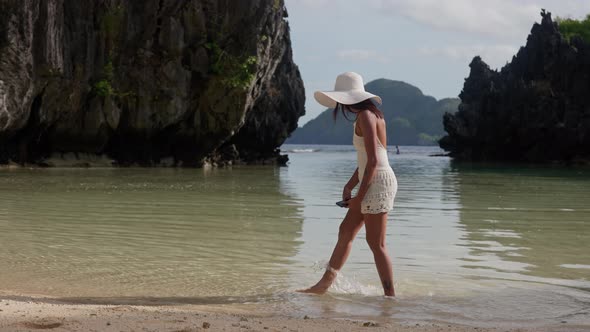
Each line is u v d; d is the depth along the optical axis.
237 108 32.75
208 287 5.64
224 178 22.25
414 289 5.66
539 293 5.51
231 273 6.24
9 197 13.57
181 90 31.56
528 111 45.34
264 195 15.08
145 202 12.94
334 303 5.11
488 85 52.12
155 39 31.28
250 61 32.25
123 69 30.83
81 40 29.12
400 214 11.35
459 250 7.65
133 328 3.77
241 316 4.41
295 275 6.18
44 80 27.20
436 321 4.55
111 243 7.92
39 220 9.94
